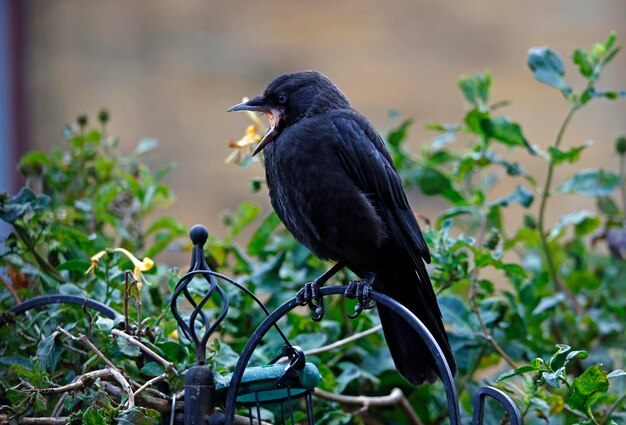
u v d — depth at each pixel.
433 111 19.50
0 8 18.39
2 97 18.31
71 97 18.80
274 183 9.12
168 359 7.68
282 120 9.35
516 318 8.99
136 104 18.98
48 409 7.80
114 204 10.84
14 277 8.95
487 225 11.02
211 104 19.11
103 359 7.04
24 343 7.95
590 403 7.09
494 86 19.64
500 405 8.77
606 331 10.09
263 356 8.85
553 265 10.46
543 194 10.05
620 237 10.83
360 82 19.58
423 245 8.80
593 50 9.77
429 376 8.06
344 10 19.67
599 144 19.28
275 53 19.41
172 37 19.25
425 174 10.82
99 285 8.47
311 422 7.43
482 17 19.88
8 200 8.36
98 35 19.03
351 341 8.91
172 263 15.20
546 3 19.98
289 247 10.23
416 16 19.84
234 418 6.95
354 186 8.81
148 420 6.58
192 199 18.64
